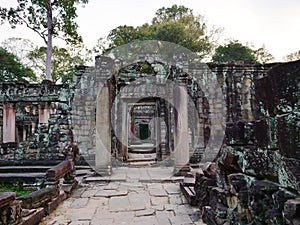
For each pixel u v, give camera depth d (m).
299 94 1.79
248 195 2.46
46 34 17.23
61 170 5.54
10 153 11.32
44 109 14.29
